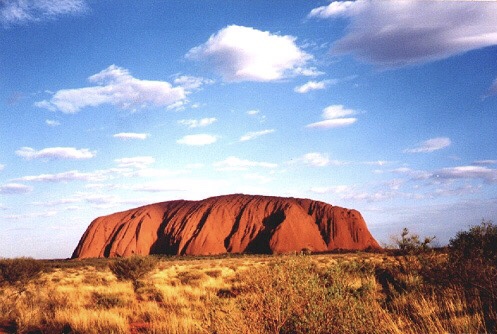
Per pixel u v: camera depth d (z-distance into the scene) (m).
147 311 10.00
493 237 7.98
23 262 17.09
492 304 5.79
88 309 10.16
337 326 4.35
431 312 5.61
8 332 8.88
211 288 14.91
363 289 6.09
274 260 5.22
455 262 6.85
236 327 4.54
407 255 10.88
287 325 4.62
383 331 4.61
